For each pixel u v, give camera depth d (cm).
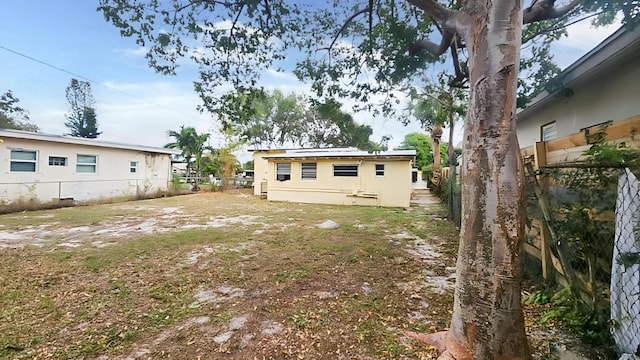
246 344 229
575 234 234
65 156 1161
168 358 212
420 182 2969
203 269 403
